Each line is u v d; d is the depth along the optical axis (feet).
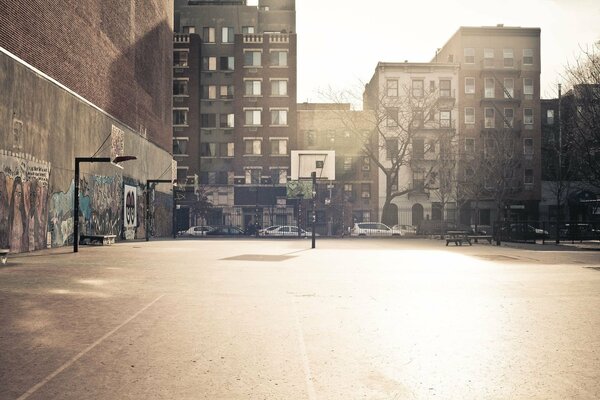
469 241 92.79
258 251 70.49
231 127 192.54
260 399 12.67
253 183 187.73
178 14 197.67
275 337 19.24
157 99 127.13
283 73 191.42
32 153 64.44
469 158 179.83
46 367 15.25
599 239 107.34
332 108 205.87
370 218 191.62
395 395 13.01
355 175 192.13
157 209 128.26
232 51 195.62
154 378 14.30
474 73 194.90
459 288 33.09
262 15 200.64
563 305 26.68
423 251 72.64
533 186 190.80
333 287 33.17
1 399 12.53
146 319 22.44
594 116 81.46
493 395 13.03
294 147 189.26
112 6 93.66
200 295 29.32
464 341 18.74
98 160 63.93
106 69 91.40
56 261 50.62
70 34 76.13
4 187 57.82
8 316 22.72
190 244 90.79
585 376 14.62
